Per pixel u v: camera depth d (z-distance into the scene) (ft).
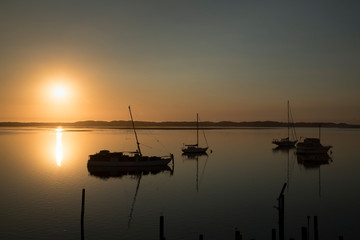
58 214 123.95
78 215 123.13
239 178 208.13
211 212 128.16
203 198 151.74
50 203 139.74
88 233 104.47
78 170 240.73
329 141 588.91
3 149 411.13
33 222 114.11
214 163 287.48
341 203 143.33
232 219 119.34
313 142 365.40
